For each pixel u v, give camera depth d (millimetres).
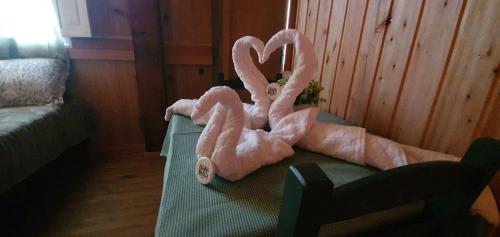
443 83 570
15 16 1232
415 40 635
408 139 675
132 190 1217
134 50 1379
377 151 497
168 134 730
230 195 385
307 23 1231
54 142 1136
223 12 1420
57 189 1195
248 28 1491
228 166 406
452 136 558
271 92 674
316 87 777
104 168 1404
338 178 464
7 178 838
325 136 547
